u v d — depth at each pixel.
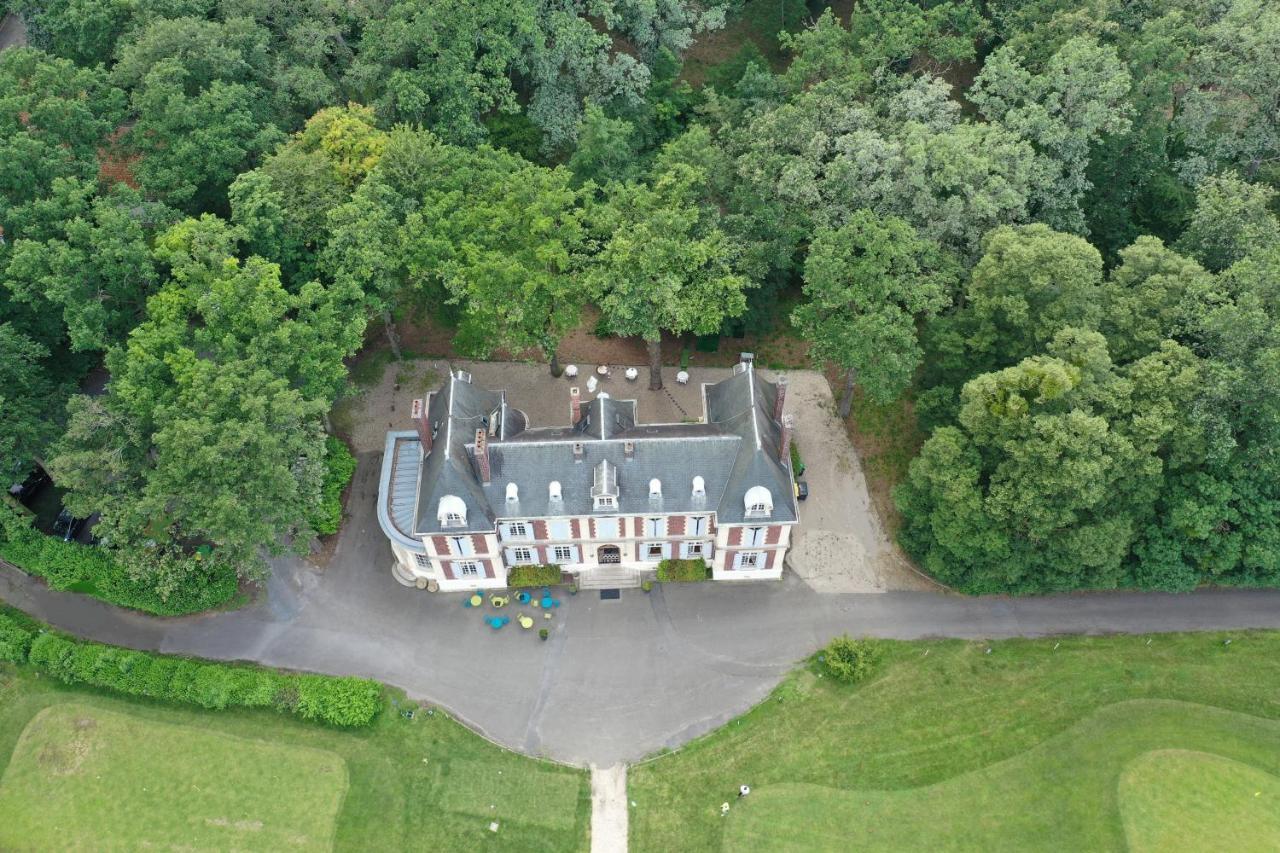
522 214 81.88
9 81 81.12
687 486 73.00
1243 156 94.62
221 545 72.81
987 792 67.38
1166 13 95.19
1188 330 71.81
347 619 77.38
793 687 73.44
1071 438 66.00
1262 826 64.62
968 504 70.81
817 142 84.81
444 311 93.44
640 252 79.44
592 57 93.31
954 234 82.56
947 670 74.19
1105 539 69.31
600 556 79.25
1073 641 75.75
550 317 84.12
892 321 78.19
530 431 77.44
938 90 87.44
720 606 78.31
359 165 85.31
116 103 85.19
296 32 92.81
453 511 70.38
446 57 88.62
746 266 85.12
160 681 71.38
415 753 70.12
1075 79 83.38
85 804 67.25
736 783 68.62
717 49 111.31
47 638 73.75
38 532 77.12
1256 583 75.44
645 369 93.81
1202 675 73.19
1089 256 73.69
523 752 70.25
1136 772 67.62
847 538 82.44
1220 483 71.19
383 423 88.88
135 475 71.75
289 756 69.75
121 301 79.12
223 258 74.81
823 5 114.62
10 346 72.38
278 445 68.69
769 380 92.69
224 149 84.12
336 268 81.44
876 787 68.00
